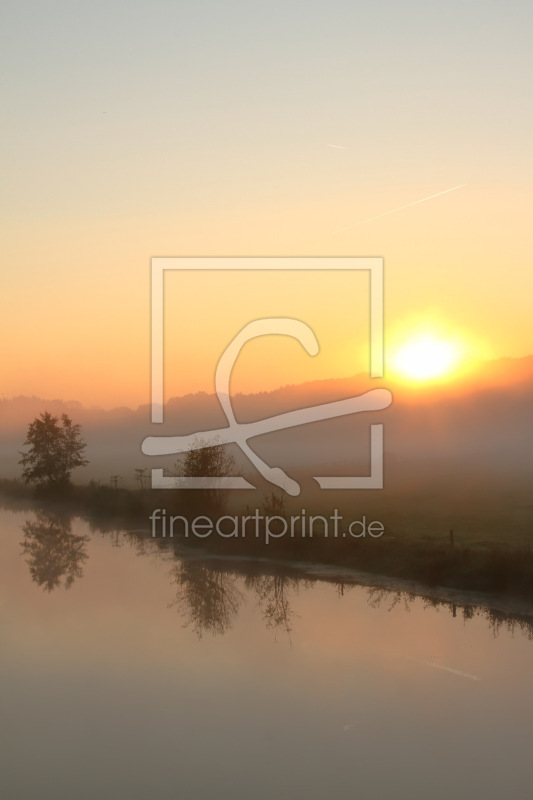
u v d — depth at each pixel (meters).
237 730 18.06
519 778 15.45
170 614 29.45
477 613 27.83
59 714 19.20
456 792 14.90
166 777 15.62
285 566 37.28
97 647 24.98
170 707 19.45
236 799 14.76
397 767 16.05
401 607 29.16
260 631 26.59
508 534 36.03
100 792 15.11
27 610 30.36
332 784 15.28
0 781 15.59
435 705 19.23
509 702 19.27
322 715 18.78
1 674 22.30
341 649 24.08
